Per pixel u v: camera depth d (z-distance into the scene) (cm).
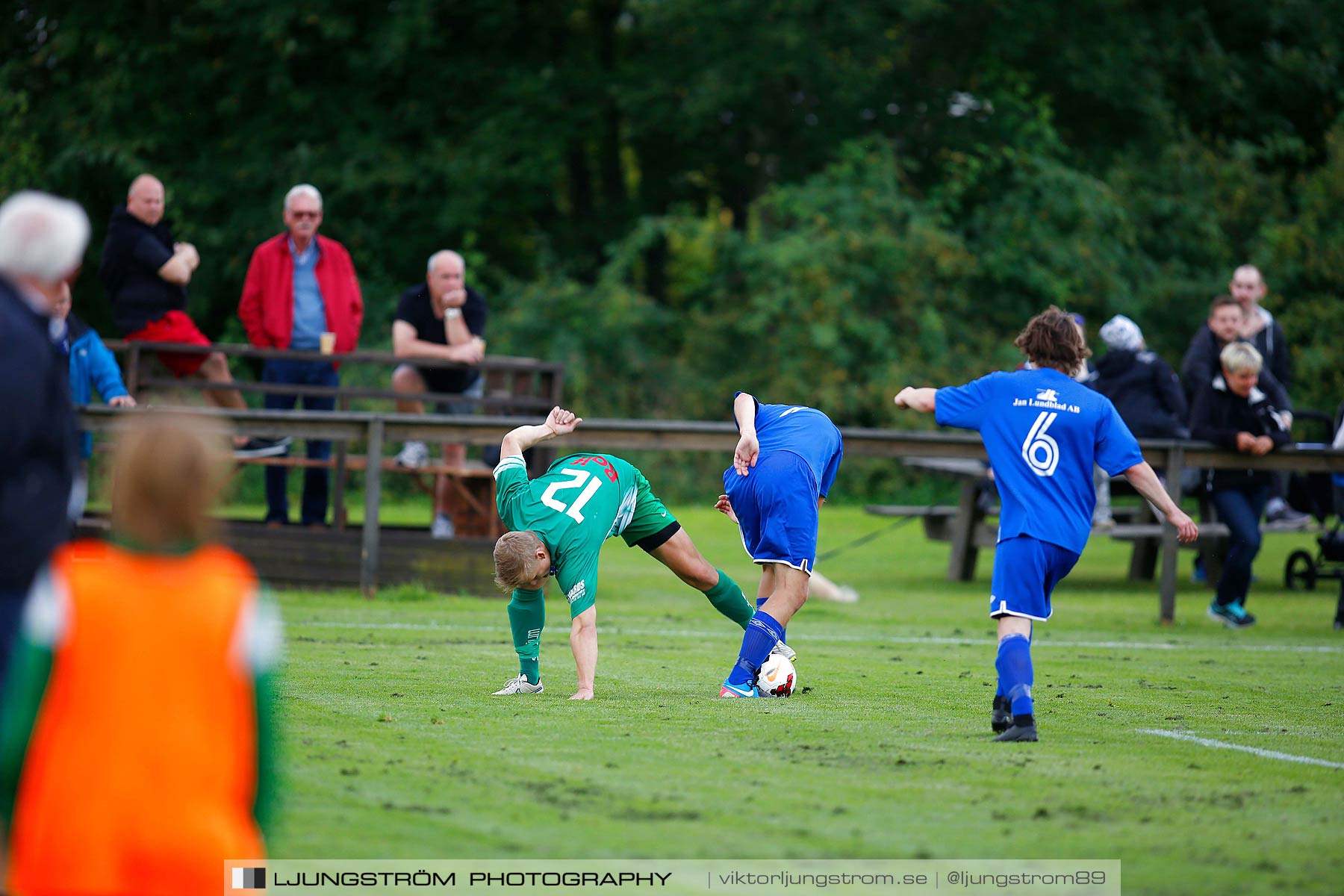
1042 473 2039
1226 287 9512
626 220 10206
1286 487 5119
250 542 4112
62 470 1392
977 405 2083
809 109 9719
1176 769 1856
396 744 1880
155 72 8681
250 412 3884
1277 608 4456
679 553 2517
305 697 2270
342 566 4112
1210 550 4919
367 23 9006
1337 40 10344
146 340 4062
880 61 9388
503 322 9012
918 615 4072
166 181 8581
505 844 1422
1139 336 4603
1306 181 9931
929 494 8494
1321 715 2383
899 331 9094
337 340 4297
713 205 11038
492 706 2222
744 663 2417
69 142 8544
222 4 8444
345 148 8881
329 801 1556
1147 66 9919
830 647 3244
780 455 2428
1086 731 2145
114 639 982
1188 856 1428
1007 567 2042
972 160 9281
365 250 9050
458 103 9412
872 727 2119
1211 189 9894
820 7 9106
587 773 1738
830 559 6016
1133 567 5309
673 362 9138
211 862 972
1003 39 9438
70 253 1373
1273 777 1820
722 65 8938
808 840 1460
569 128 9319
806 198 9106
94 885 958
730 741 1973
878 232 8912
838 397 8688
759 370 8931
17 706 980
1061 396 2058
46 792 973
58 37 8581
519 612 2373
